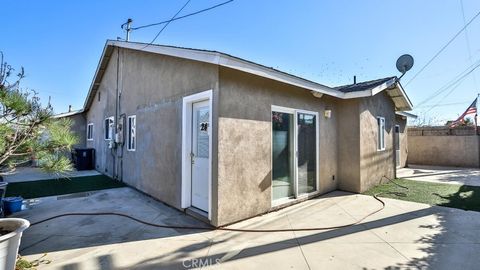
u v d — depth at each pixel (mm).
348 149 6879
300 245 3443
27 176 9242
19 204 4984
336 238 3676
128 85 7883
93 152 11570
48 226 4164
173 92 5422
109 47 8930
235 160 4316
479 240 3543
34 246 3393
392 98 8875
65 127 2914
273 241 3580
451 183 7844
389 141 8633
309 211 5016
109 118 9500
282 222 4375
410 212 4871
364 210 5055
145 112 6711
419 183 7902
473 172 10258
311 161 6191
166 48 5078
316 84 5590
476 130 12055
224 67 4145
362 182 6715
